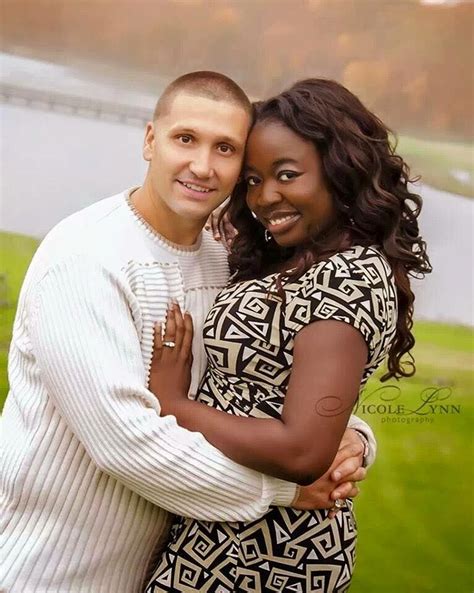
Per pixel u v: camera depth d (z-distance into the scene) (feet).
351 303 4.68
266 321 4.87
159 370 4.99
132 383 4.68
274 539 4.99
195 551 5.08
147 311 4.99
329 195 5.08
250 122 5.11
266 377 4.93
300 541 5.02
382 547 9.51
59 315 4.73
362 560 9.52
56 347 4.69
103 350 4.66
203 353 5.31
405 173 5.39
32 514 5.09
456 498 9.42
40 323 4.78
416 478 9.43
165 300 5.09
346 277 4.76
